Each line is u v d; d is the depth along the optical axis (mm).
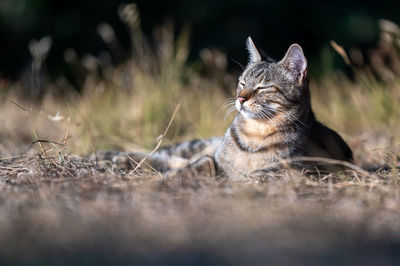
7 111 19734
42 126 18750
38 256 6852
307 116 13695
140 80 20094
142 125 18172
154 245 7281
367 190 10594
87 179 11031
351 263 6645
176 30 31922
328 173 12812
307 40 33219
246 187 10477
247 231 7867
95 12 30938
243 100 13312
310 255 6914
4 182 11078
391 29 17781
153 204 9281
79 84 25734
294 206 9203
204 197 9633
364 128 19516
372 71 24078
